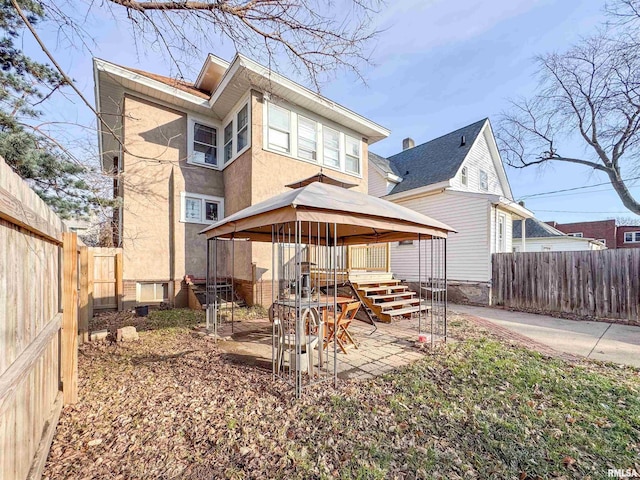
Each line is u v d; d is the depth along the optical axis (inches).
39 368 90.4
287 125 382.9
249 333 244.1
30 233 82.4
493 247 432.1
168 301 366.3
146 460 92.4
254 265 341.7
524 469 88.1
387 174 573.9
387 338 231.6
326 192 156.7
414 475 85.7
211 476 86.0
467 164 536.7
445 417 115.0
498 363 172.2
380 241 280.1
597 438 102.3
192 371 161.9
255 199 344.5
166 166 374.9
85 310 217.8
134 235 346.9
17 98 190.1
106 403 127.0
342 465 89.7
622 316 310.7
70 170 222.1
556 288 355.9
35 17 170.1
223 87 352.5
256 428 108.6
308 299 151.5
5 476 59.9
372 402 126.9
